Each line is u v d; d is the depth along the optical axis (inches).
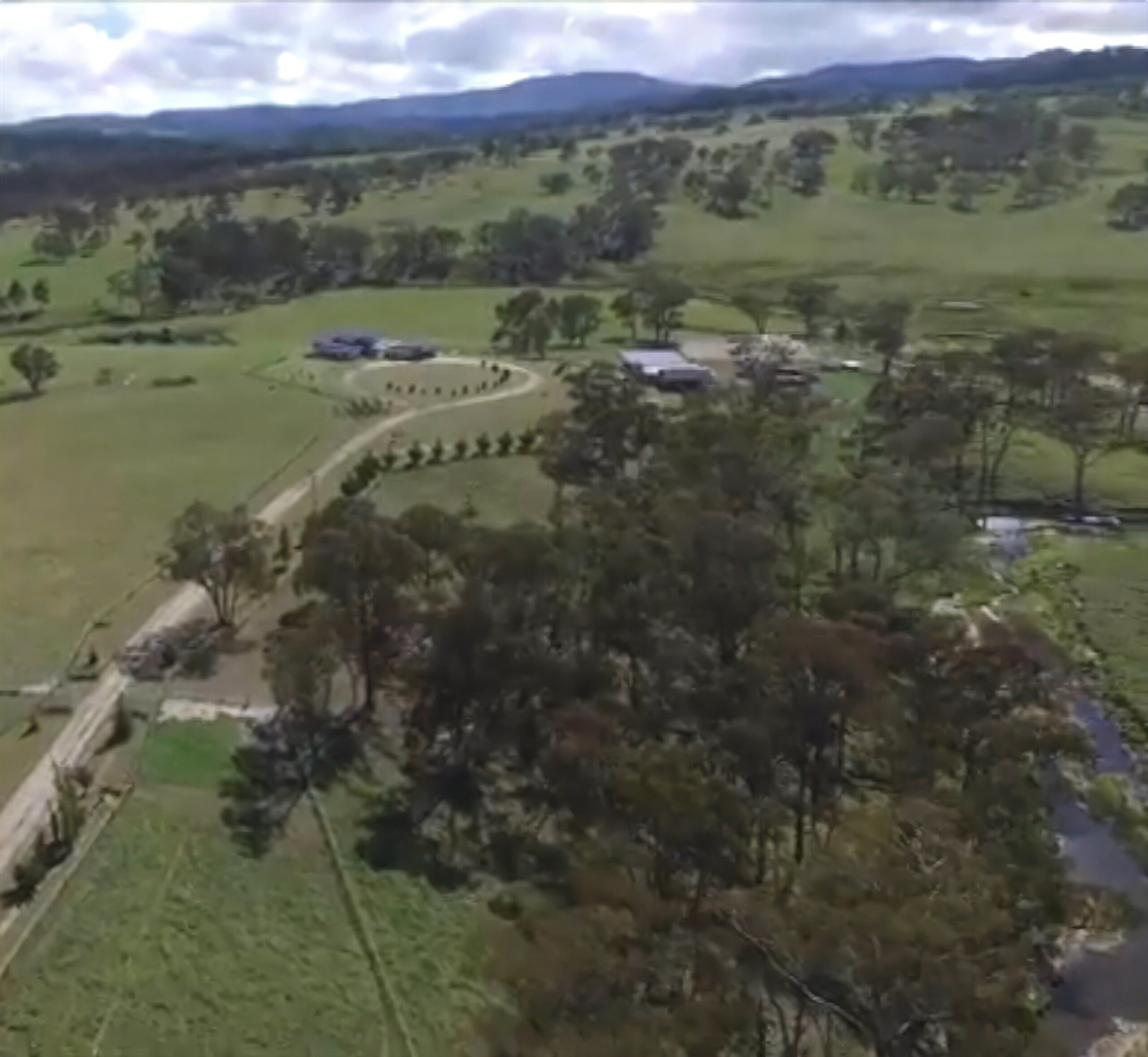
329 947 1472.7
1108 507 3159.5
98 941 1471.5
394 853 1638.8
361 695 2010.3
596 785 1550.2
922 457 3137.3
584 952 1133.1
